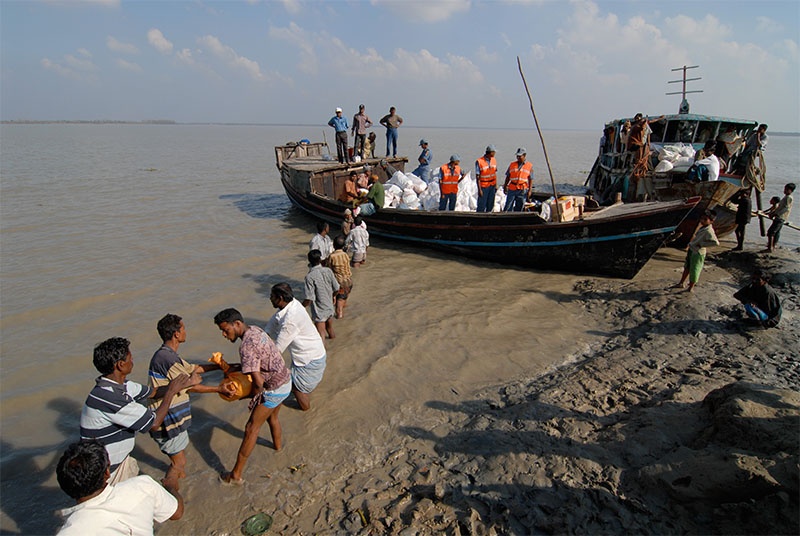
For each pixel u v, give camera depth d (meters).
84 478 2.78
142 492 3.05
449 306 9.11
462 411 5.88
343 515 4.33
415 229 13.08
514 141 119.12
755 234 15.27
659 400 5.63
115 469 3.85
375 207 13.70
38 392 6.54
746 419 4.21
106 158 46.84
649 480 4.05
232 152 61.44
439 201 14.23
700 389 5.75
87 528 2.77
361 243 11.67
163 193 23.86
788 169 41.97
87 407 3.73
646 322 8.27
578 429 5.09
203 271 11.39
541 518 3.95
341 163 17.44
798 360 6.64
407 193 15.02
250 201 21.80
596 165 20.31
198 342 7.88
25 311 9.02
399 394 6.27
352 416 5.81
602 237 10.22
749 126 14.32
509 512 4.06
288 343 5.25
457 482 4.54
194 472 4.96
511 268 11.64
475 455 4.90
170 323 4.52
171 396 4.14
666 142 14.91
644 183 13.43
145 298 9.73
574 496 4.12
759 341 7.24
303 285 10.47
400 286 10.31
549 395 5.92
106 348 3.75
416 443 5.30
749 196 12.03
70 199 21.42
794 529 3.19
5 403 6.29
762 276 7.59
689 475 3.87
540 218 10.79
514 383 6.52
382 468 4.93
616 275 10.53
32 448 5.48
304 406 5.84
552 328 8.24
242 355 4.52
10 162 40.44
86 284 10.48
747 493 3.58
